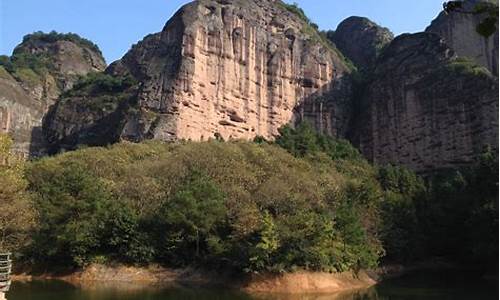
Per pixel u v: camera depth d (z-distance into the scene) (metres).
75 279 49.06
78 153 66.62
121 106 88.44
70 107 96.88
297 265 43.44
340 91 102.75
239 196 49.47
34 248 51.16
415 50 94.69
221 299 36.72
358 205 54.59
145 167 59.78
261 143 73.25
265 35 98.06
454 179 64.88
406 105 90.94
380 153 93.38
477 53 94.75
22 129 99.25
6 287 25.98
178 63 84.62
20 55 126.88
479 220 49.97
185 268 48.56
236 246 44.44
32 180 57.62
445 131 83.81
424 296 38.72
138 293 39.53
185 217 47.78
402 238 56.59
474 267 60.31
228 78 89.94
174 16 93.50
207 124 85.75
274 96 95.00
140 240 49.72
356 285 45.47
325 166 69.00
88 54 139.75
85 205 51.03
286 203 48.06
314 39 105.12
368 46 127.56
